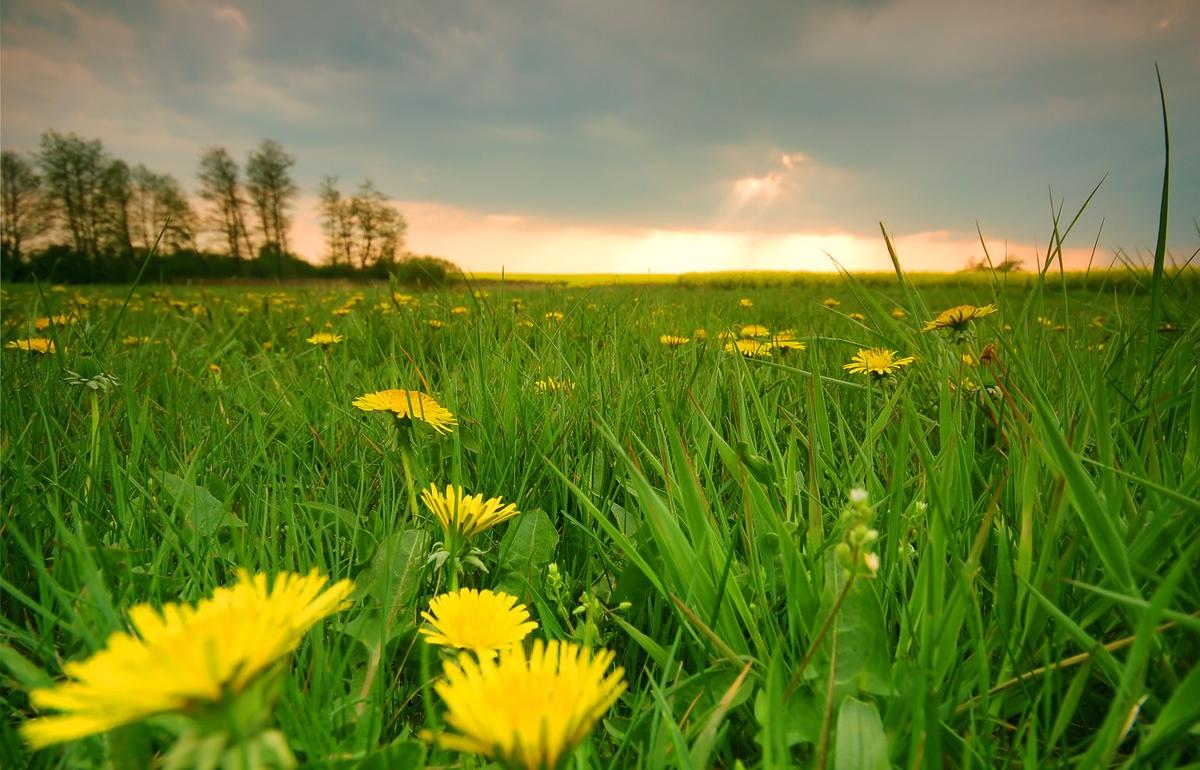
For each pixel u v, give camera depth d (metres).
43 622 0.23
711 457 0.37
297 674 0.23
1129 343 0.39
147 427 0.42
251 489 0.36
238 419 0.50
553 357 0.64
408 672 0.25
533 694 0.12
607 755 0.21
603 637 0.27
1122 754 0.20
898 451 0.27
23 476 0.32
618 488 0.39
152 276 10.41
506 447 0.41
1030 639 0.22
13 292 1.62
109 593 0.23
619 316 0.90
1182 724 0.16
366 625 0.24
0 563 0.29
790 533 0.26
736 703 0.21
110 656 0.11
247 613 0.12
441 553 0.25
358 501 0.34
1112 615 0.23
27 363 0.55
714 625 0.23
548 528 0.31
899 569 0.26
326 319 1.35
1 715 0.19
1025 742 0.21
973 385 0.42
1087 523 0.20
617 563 0.32
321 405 0.55
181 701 0.10
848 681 0.21
